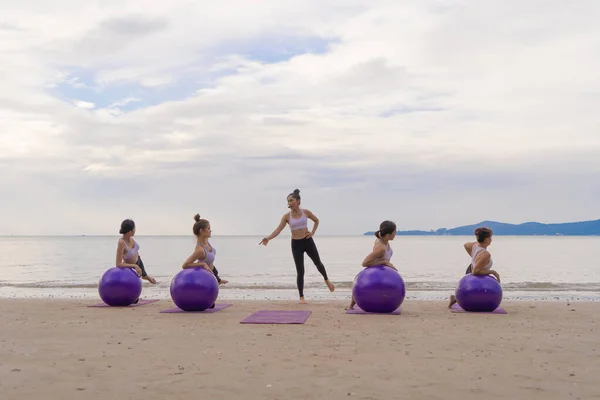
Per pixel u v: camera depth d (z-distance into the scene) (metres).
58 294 14.77
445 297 13.78
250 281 19.05
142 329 7.39
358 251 53.62
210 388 4.39
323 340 6.52
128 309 9.83
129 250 10.70
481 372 4.93
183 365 5.20
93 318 8.53
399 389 4.36
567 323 8.02
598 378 4.72
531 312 9.39
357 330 7.27
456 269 26.00
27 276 21.48
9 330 7.34
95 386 4.46
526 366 5.17
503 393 4.26
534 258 38.22
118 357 5.57
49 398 4.13
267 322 7.93
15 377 4.75
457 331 7.21
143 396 4.17
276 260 34.72
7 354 5.74
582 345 6.25
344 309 9.74
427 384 4.51
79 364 5.25
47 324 7.88
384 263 9.39
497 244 91.25
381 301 8.90
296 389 4.36
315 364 5.23
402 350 5.91
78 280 19.56
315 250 11.12
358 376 4.77
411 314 9.02
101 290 10.23
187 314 9.00
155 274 21.91
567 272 24.11
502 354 5.72
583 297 13.91
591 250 56.66
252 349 5.97
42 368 5.09
